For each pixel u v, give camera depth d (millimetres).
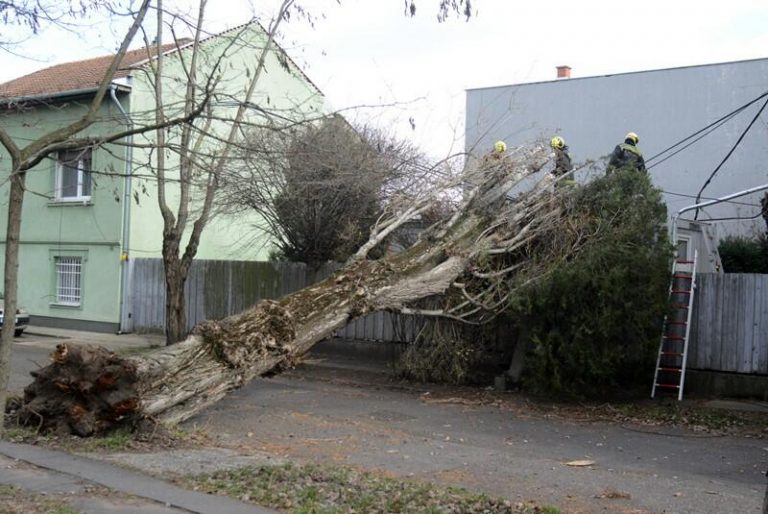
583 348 12617
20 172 8281
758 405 12875
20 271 25219
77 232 23844
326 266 17797
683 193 24547
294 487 7008
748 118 23719
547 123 26641
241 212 19031
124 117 9695
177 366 9695
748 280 13586
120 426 9070
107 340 21250
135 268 22969
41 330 23375
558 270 12672
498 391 14242
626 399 13328
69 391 8922
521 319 13438
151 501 6453
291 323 10812
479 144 18906
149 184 22656
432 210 14734
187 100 10859
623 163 14398
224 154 12625
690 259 16547
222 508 6289
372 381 15430
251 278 20266
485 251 13742
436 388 14664
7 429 8867
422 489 7117
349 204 16234
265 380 15445
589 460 9328
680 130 24734
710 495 7754
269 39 14445
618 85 25750
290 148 12922
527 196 14352
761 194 23141
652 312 12562
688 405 12781
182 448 8727
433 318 14898
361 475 7754
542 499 7387
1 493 6559
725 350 13734
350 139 15617
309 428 10805
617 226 13172
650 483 8211
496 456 9359
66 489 6746
